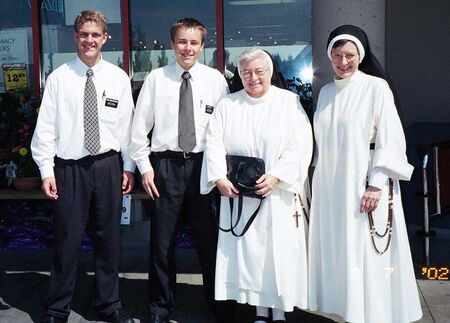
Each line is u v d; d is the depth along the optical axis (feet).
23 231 19.83
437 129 20.99
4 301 15.24
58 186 13.04
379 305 11.89
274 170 12.12
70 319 14.11
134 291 15.71
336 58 11.89
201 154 12.96
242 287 12.53
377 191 11.68
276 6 20.17
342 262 12.05
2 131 18.92
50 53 21.21
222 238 12.75
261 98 12.44
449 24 21.35
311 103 18.72
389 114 11.69
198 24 12.77
